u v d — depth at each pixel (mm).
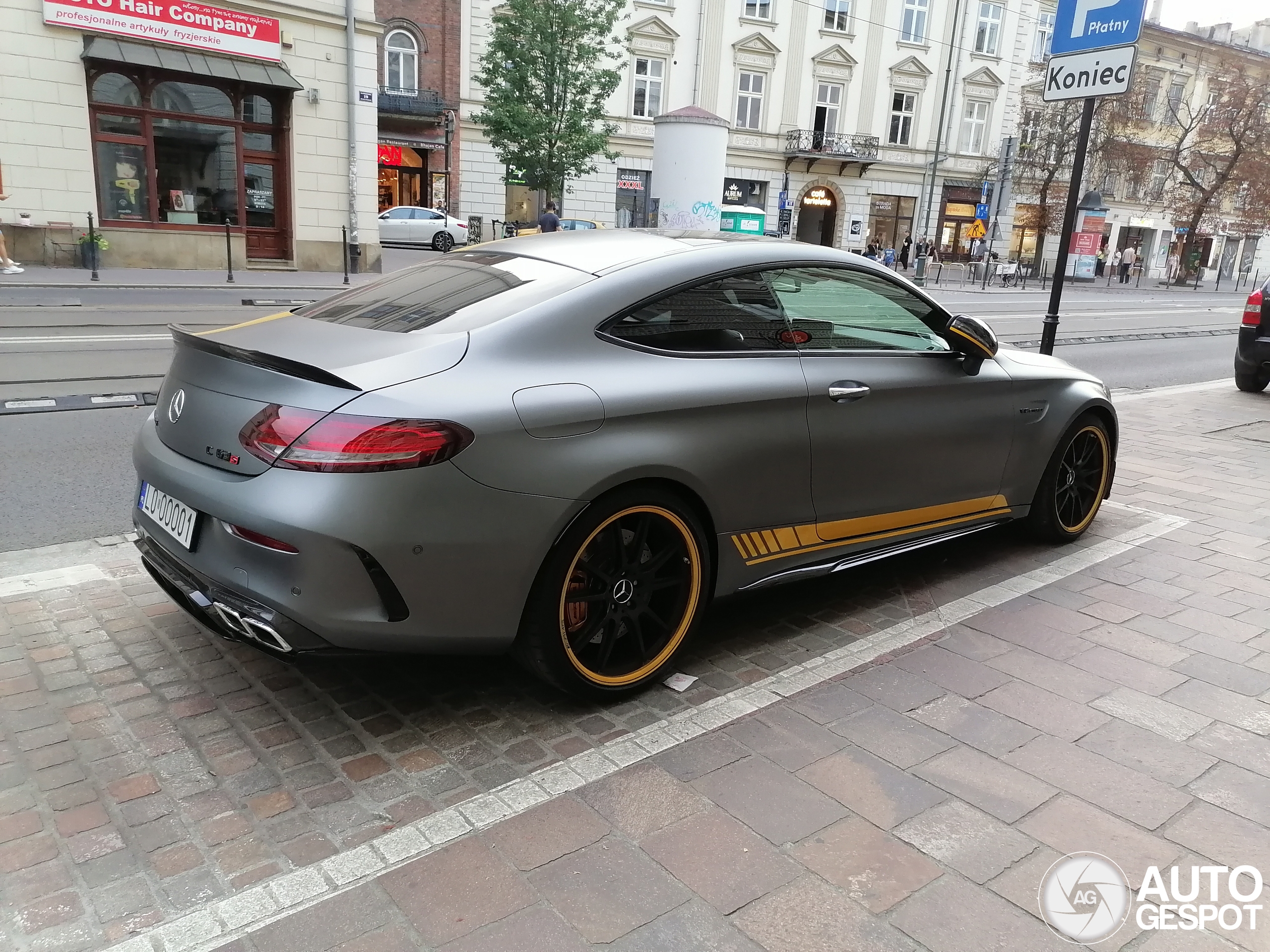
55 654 3287
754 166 37969
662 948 2033
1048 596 4094
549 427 2682
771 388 3230
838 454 3482
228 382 2742
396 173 33281
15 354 9094
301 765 2682
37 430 6508
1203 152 46938
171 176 18688
